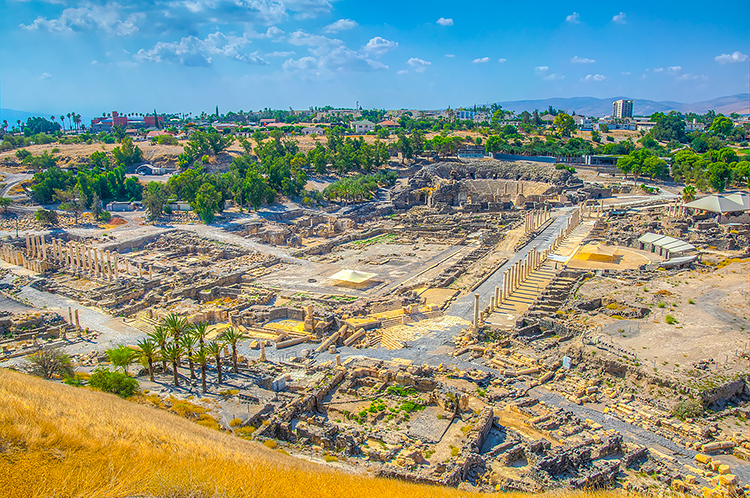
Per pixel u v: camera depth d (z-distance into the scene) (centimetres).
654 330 9106
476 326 10181
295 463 4656
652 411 7056
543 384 8044
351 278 13525
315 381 7956
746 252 13300
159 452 3681
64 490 2892
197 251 17450
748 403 7288
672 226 16525
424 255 17100
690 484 5481
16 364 8400
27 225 19375
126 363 7844
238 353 9619
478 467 5688
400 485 4459
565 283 12400
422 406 7281
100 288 13088
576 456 5838
